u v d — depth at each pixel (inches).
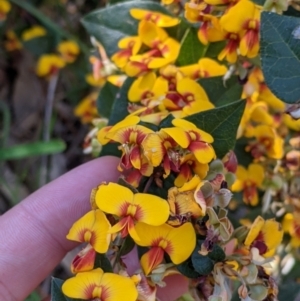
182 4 3.9
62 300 2.8
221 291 2.9
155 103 3.4
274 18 2.9
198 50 3.8
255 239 3.1
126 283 2.8
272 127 4.0
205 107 3.4
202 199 2.8
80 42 6.4
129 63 3.7
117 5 4.1
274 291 3.0
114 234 2.8
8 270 3.9
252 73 3.7
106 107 4.3
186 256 2.9
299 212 4.1
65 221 3.9
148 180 3.1
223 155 3.2
